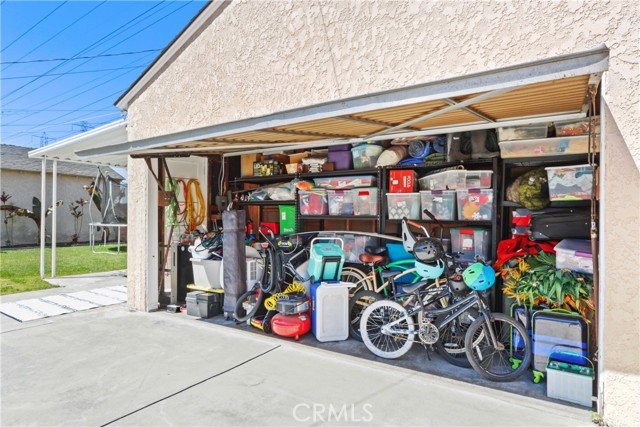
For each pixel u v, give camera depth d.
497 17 2.47
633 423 2.13
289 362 3.35
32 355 3.53
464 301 3.24
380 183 4.35
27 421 2.41
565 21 2.25
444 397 2.70
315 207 4.85
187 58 4.48
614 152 2.14
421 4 2.78
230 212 4.62
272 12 3.64
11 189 14.60
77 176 16.16
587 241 3.16
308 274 4.36
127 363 3.33
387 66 2.95
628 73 2.07
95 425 2.36
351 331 4.01
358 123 3.17
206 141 3.86
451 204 3.85
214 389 2.83
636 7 2.04
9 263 9.96
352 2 3.11
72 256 11.61
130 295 5.39
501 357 3.19
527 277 3.10
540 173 3.45
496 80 1.92
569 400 2.61
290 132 3.60
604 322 2.21
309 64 3.39
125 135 5.93
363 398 2.69
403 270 4.06
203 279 5.08
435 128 3.63
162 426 2.35
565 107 2.79
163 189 5.33
